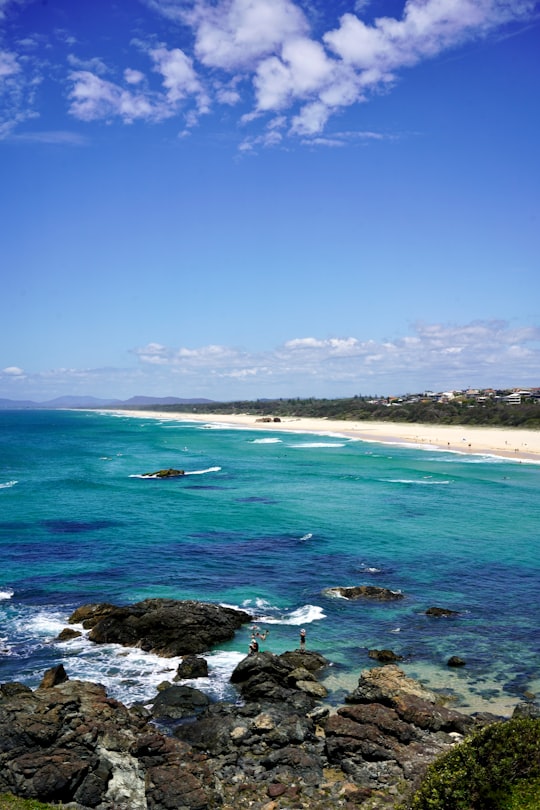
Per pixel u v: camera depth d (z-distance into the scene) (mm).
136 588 36250
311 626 31203
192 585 36969
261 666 24344
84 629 30078
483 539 48688
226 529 51375
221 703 22531
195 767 17172
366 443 140250
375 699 22312
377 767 17844
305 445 137500
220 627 29734
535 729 14328
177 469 90125
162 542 46750
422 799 13648
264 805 15992
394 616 32688
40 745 17672
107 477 84062
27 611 32406
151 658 27156
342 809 15742
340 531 51000
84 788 15945
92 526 52094
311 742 19859
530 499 66625
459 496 68438
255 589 36531
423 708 21000
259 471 90625
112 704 20750
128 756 17656
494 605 34406
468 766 13719
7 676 24969
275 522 54219
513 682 25125
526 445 126875
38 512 58031
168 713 21766
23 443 149000
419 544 47094
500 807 12828
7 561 41250
